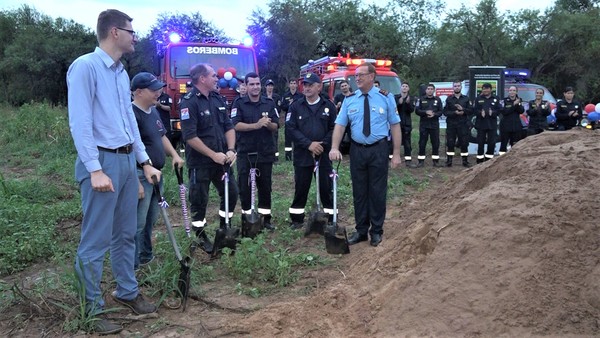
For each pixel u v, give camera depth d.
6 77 39.16
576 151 4.20
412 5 37.62
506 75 16.98
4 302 4.32
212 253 5.42
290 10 32.94
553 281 3.14
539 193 3.65
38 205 7.38
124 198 3.99
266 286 4.74
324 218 6.27
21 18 42.97
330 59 14.79
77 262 3.87
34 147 14.77
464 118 12.22
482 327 3.09
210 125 5.61
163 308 4.29
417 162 13.28
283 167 11.62
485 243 3.40
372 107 5.81
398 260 3.94
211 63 12.86
